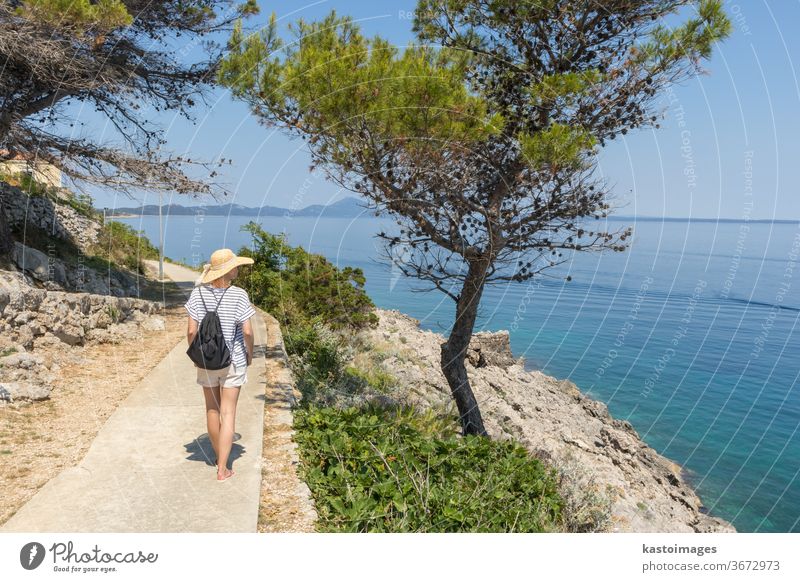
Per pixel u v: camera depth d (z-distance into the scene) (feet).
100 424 19.07
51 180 64.34
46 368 24.14
